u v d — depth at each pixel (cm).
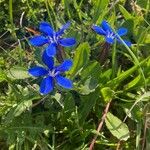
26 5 14
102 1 13
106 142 12
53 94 12
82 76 12
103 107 12
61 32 12
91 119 12
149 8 14
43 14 14
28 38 13
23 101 12
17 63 13
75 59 12
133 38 13
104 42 12
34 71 11
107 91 12
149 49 13
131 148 12
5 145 12
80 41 13
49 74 11
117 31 12
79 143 12
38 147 12
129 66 13
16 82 12
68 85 11
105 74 12
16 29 13
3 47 13
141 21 13
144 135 12
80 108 12
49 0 14
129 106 12
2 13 14
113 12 13
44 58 11
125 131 12
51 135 12
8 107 12
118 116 12
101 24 12
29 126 12
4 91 13
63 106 12
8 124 12
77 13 14
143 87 12
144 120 12
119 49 13
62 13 14
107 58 13
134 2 14
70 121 12
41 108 12
